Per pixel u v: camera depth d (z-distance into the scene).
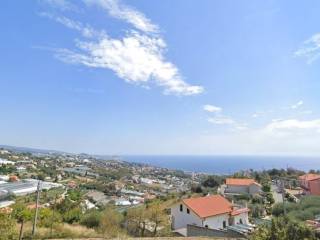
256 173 87.50
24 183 101.50
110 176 176.50
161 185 146.88
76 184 123.81
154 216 34.12
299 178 71.69
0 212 21.83
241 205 47.06
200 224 35.38
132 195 105.25
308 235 12.51
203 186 78.00
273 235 12.60
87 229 25.95
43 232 22.81
